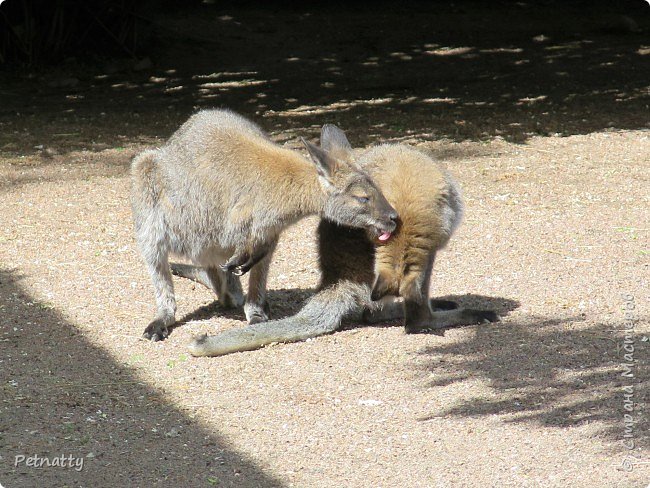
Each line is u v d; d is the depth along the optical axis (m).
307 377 6.94
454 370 6.96
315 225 11.05
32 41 23.22
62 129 16.97
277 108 18.83
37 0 23.48
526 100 19.06
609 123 16.56
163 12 27.92
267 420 6.28
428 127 16.47
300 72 23.06
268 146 7.71
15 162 14.32
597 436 5.89
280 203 7.44
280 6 29.50
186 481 5.48
